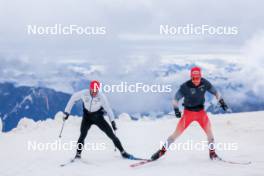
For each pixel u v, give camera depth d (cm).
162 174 608
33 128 1166
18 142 945
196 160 702
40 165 703
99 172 634
